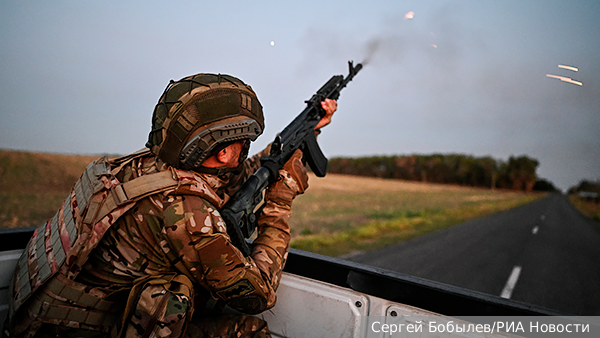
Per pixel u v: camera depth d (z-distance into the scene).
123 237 0.91
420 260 10.03
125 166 1.00
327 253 10.70
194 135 0.91
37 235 1.06
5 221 15.95
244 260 0.96
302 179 1.22
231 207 0.99
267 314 1.38
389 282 1.15
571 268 9.84
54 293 0.89
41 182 25.23
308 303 1.30
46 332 0.92
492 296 1.04
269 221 1.14
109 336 0.96
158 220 0.89
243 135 0.97
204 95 0.92
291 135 1.29
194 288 1.03
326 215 20.17
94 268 0.92
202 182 0.97
